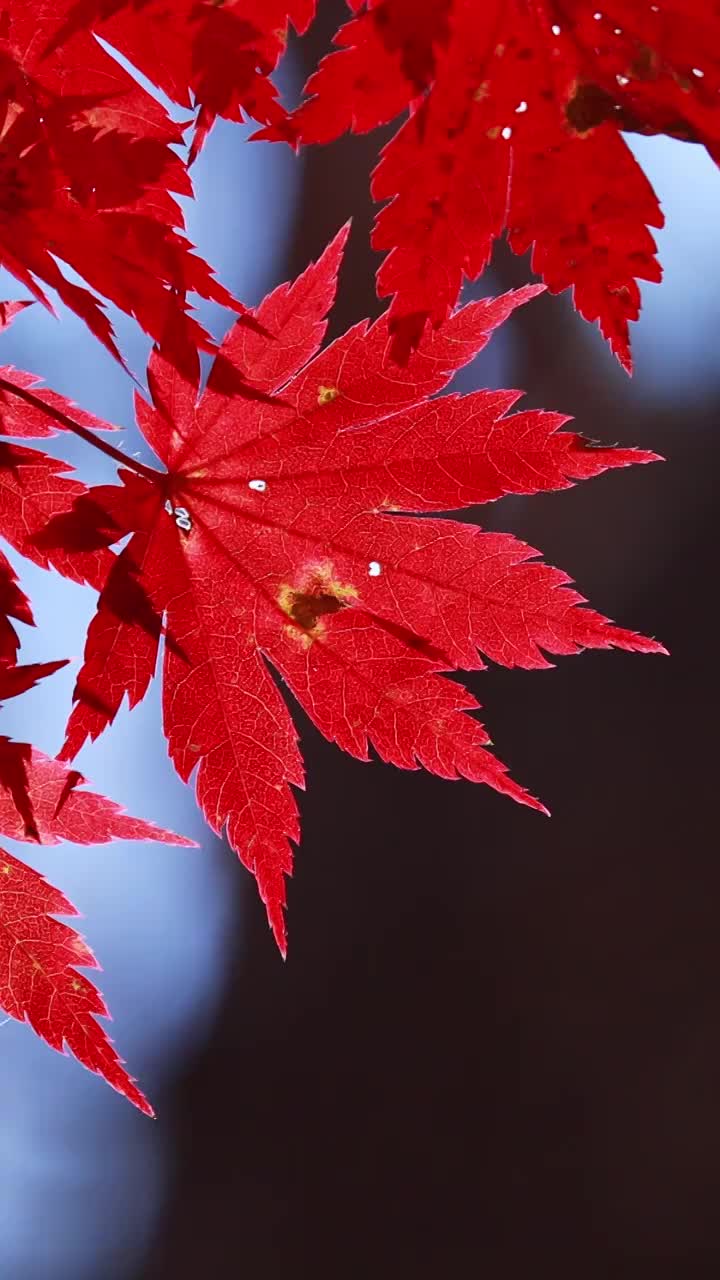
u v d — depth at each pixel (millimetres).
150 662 470
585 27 440
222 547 472
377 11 439
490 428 469
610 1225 1148
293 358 469
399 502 471
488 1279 1123
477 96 442
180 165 449
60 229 453
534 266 449
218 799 474
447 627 472
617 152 444
